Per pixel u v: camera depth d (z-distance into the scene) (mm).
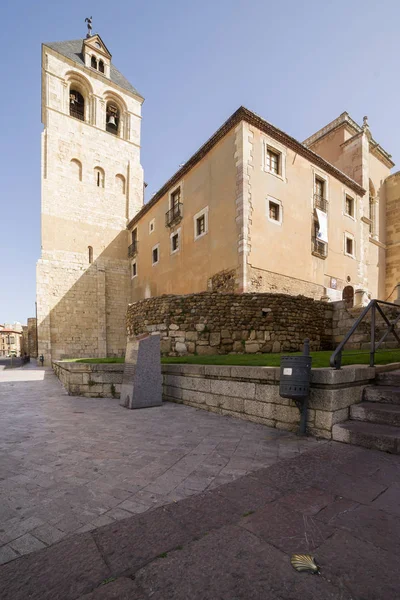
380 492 2477
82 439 4176
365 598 1454
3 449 3793
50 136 25141
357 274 19875
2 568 1709
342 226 18984
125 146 28859
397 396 4027
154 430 4574
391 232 24703
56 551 1845
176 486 2691
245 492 2537
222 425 4809
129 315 14625
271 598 1467
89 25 29859
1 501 2484
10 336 66750
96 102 27828
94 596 1494
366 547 1816
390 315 10148
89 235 26031
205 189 16125
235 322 11180
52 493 2611
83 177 26266
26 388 10141
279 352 11148
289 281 15023
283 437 4070
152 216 22406
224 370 5551
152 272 21891
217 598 1470
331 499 2385
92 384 8156
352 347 10883
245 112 13750
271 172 14812
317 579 1577
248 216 13617
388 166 25781
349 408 4121
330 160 23391
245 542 1881
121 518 2199
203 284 15820
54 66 25828
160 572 1647
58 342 23688
